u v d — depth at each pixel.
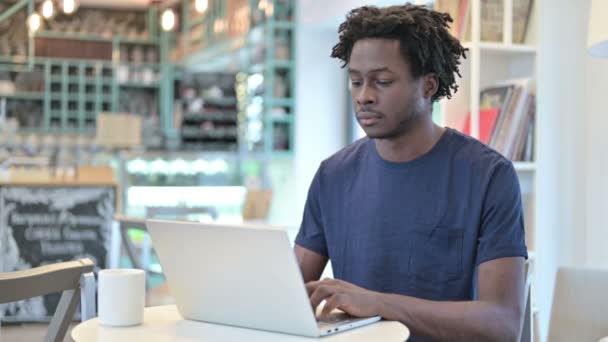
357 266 1.87
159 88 11.04
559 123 3.62
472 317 1.61
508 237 1.73
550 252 3.62
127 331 1.50
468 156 1.80
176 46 10.26
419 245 1.79
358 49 1.72
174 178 8.36
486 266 1.71
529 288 1.98
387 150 1.83
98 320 1.59
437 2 3.57
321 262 2.00
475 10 3.44
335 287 1.59
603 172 3.59
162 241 1.57
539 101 3.55
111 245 5.32
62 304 1.72
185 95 10.53
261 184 7.94
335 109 8.17
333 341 1.40
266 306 1.47
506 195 1.75
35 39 10.61
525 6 3.61
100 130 7.89
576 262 3.67
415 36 1.70
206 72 10.60
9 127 9.42
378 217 1.84
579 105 3.66
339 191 1.93
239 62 9.42
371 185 1.87
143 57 11.03
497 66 3.67
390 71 1.70
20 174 6.10
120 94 10.98
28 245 5.20
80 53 10.78
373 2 5.48
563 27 3.63
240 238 1.44
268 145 8.16
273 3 8.06
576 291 2.26
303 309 1.42
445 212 1.78
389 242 1.82
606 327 2.22
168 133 10.49
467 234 1.76
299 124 8.10
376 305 1.56
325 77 8.13
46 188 5.23
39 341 4.68
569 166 3.65
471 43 3.45
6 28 8.34
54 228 5.24
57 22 10.75
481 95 3.61
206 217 5.73
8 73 10.51
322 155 8.13
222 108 10.48
